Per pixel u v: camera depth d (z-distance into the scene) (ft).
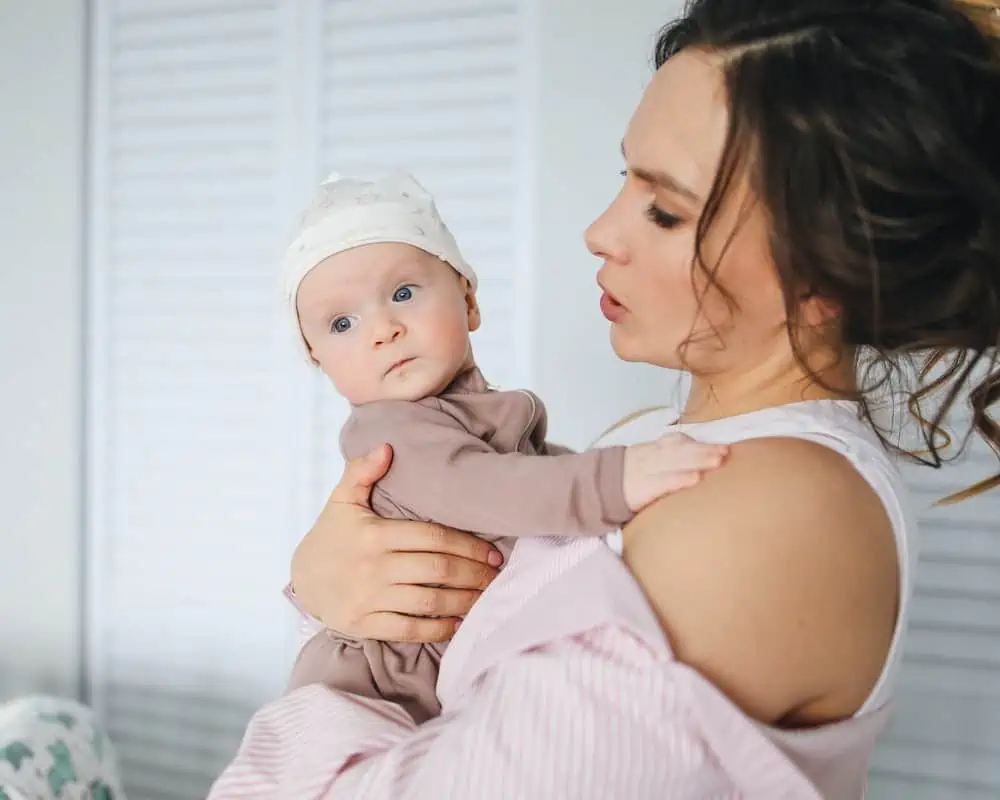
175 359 6.30
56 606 6.53
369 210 2.81
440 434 2.62
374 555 2.57
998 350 2.58
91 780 4.33
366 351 2.75
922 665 4.72
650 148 2.09
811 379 2.10
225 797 2.24
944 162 1.85
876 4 1.94
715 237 1.98
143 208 6.35
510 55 5.40
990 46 2.00
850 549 1.84
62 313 6.42
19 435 6.55
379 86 5.74
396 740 2.15
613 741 1.71
